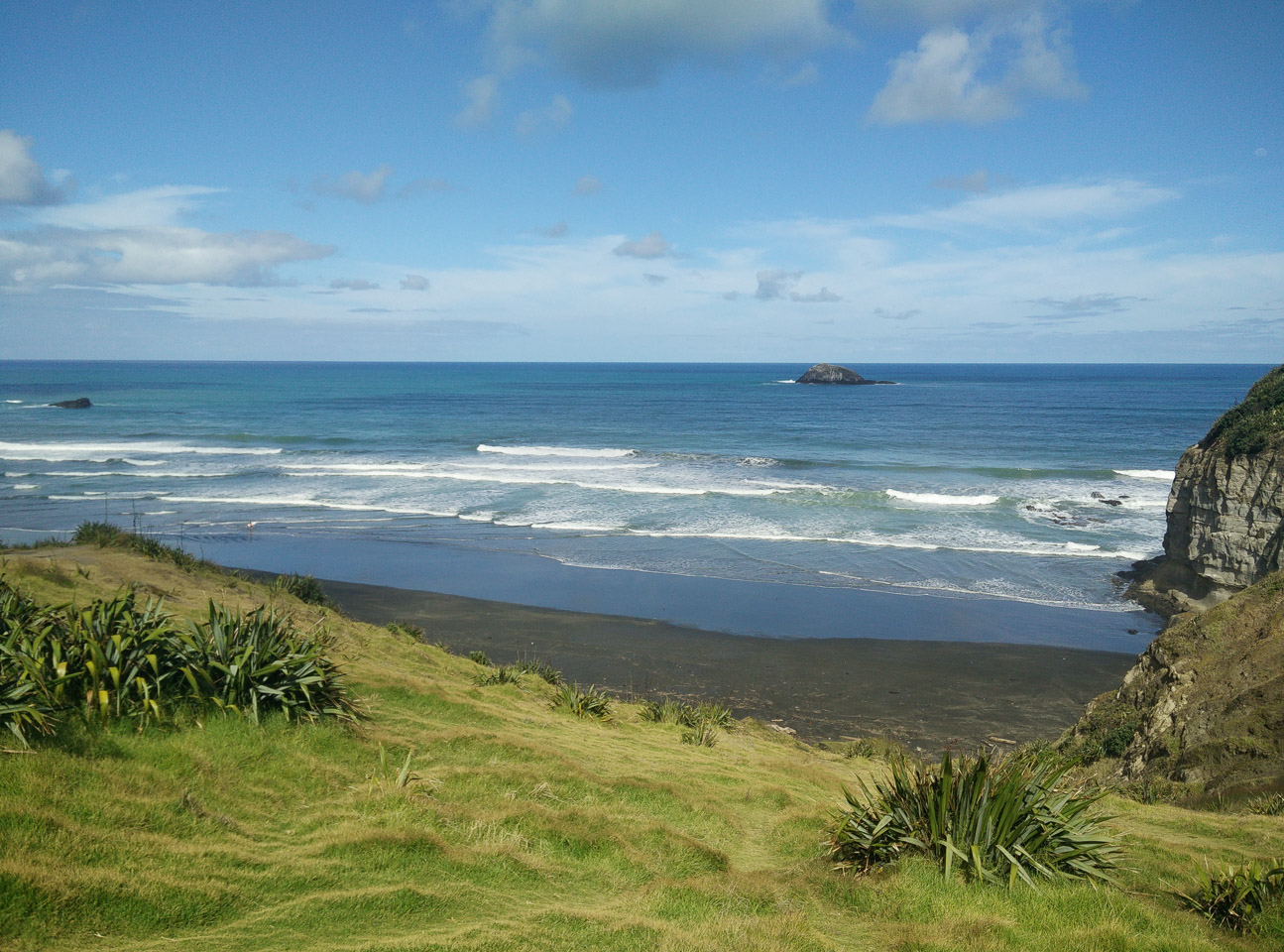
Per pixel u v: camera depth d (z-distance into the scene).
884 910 5.71
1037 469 50.16
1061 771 6.83
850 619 24.23
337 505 39.31
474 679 14.39
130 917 4.01
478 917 4.82
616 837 6.60
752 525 36.00
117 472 47.78
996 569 29.41
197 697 6.82
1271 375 26.17
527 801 7.16
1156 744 12.72
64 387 141.75
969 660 20.89
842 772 12.12
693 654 21.02
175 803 5.29
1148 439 67.56
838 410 100.12
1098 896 5.86
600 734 11.76
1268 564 22.92
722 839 7.43
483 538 33.56
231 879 4.63
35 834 4.34
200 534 33.50
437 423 80.38
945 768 6.50
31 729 5.39
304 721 7.34
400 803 6.32
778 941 4.86
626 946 4.62
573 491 43.47
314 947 4.11
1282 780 10.10
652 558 30.75
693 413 95.62
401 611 23.89
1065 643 22.59
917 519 37.09
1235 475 23.91
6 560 11.27
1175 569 26.14
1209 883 6.21
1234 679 12.53
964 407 103.81
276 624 8.05
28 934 3.65
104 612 7.10
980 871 6.03
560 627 22.88
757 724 15.98
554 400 118.56
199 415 86.25
